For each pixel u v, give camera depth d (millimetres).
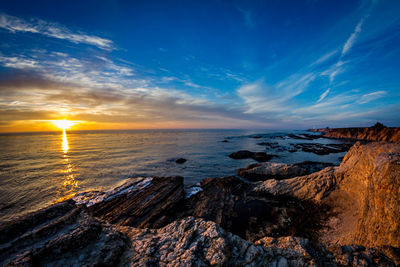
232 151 51188
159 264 4180
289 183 16516
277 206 14016
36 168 32312
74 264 3713
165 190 17828
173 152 49875
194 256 4242
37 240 3877
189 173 28578
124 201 15648
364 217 7727
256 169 25844
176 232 5398
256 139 94750
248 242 5016
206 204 15445
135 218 13203
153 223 12797
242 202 15320
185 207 15406
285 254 4859
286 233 10469
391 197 6188
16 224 3986
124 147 62531
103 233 4836
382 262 4387
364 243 6711
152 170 30531
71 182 24531
